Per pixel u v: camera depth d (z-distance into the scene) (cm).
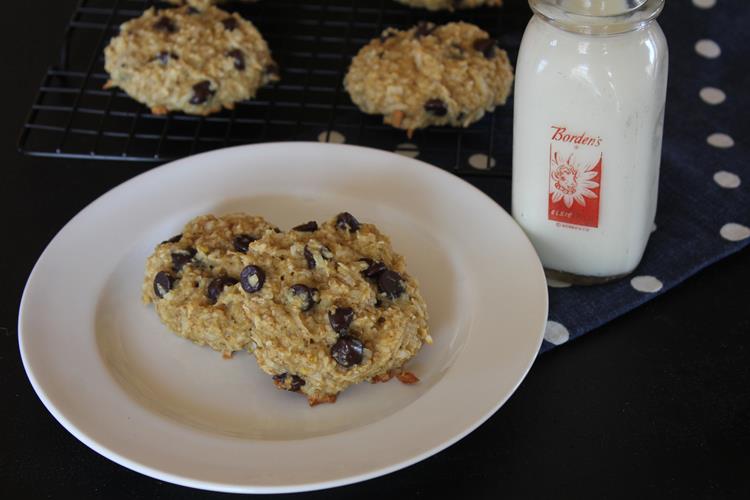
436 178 57
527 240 53
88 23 70
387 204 56
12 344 53
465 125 62
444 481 47
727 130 62
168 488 47
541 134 51
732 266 55
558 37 49
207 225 54
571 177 51
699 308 54
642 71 48
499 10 70
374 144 62
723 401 50
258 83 65
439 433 46
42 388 48
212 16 66
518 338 49
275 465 45
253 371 50
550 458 48
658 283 54
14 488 47
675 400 50
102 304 53
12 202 60
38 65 68
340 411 49
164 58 63
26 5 72
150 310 53
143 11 71
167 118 63
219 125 64
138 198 56
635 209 52
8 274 56
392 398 49
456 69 61
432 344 51
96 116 65
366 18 70
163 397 49
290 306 49
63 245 54
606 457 48
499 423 49
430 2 69
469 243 54
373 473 44
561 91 49
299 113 64
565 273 54
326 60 68
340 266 49
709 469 47
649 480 47
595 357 52
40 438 49
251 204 57
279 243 51
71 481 48
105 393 48
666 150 61
